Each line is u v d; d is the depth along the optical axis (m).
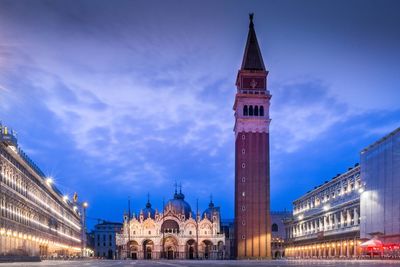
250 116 186.62
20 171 115.56
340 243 150.62
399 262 87.12
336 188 159.12
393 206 115.00
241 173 183.12
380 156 123.12
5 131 103.12
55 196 171.88
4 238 97.94
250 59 194.62
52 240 164.88
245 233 178.50
